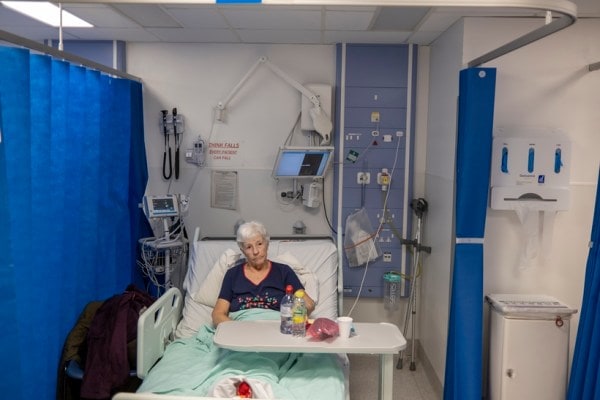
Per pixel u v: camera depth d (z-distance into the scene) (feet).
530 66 9.65
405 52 12.32
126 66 12.61
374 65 12.37
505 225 9.78
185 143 12.84
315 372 7.22
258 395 6.38
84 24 10.79
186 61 12.64
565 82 9.64
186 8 9.51
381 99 12.43
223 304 8.92
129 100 10.51
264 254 9.09
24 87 6.70
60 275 7.91
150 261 11.46
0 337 6.36
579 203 9.76
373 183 12.62
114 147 10.13
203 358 7.93
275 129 12.75
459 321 8.80
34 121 7.16
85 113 8.74
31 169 7.10
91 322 8.46
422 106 12.57
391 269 12.77
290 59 12.60
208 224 12.98
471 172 8.55
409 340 12.91
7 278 6.39
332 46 12.56
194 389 6.87
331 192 12.83
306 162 11.87
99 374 8.00
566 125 9.70
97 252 9.45
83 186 8.84
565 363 8.98
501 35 9.70
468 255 8.76
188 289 10.12
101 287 9.64
